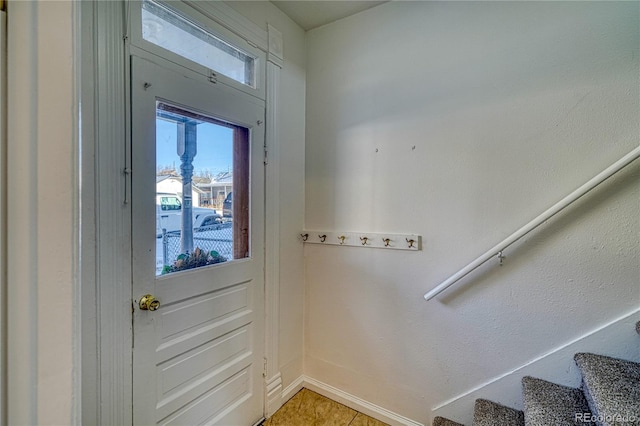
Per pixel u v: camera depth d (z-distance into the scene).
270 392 1.68
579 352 1.20
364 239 1.71
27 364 0.46
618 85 1.15
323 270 1.88
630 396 0.94
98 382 0.98
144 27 1.11
